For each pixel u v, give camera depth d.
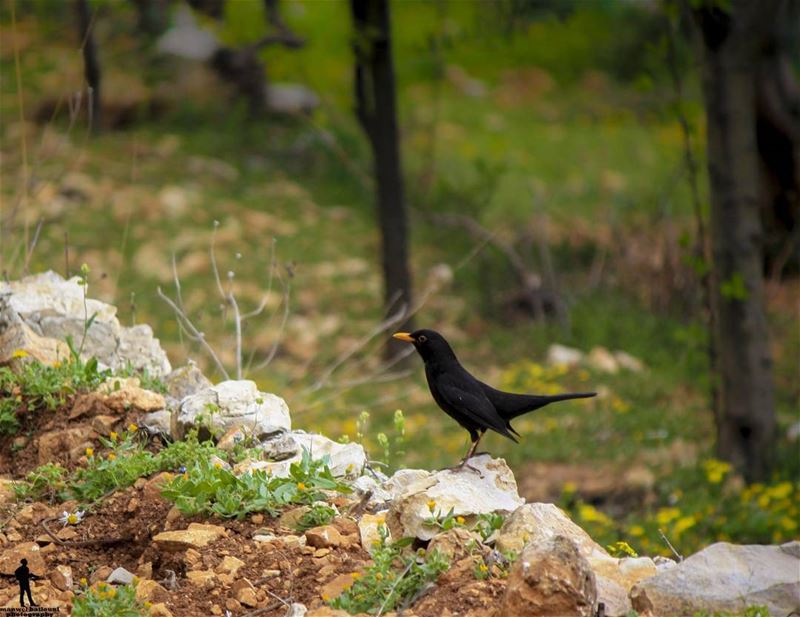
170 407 7.98
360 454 7.22
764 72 22.09
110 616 5.44
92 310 9.15
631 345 18.86
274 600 5.70
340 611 5.35
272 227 21.80
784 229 22.89
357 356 17.66
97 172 22.39
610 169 28.78
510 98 33.66
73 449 7.40
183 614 5.59
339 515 6.45
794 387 17.86
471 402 6.95
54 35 28.84
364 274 20.66
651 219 23.66
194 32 27.42
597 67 34.81
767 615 5.27
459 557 5.77
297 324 18.23
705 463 13.83
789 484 12.59
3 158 22.19
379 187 17.78
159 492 6.69
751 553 5.76
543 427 15.24
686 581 5.57
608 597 5.54
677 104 14.39
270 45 21.39
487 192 25.64
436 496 6.17
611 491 13.26
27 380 7.89
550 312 20.28
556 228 24.16
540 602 5.13
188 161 23.95
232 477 6.52
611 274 21.80
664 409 15.98
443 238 22.80
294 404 12.96
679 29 15.68
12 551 6.29
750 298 13.96
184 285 18.69
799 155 22.38
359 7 17.36
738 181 13.90
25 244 10.19
